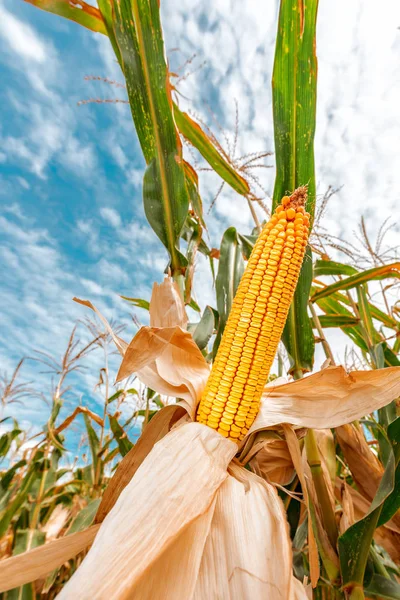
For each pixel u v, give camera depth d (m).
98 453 4.37
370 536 1.86
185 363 2.06
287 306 1.89
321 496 2.24
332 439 2.68
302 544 2.43
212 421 1.76
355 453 2.66
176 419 1.95
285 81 2.69
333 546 2.10
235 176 3.63
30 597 2.69
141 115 2.73
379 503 1.82
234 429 1.75
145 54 2.66
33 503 3.77
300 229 1.96
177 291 2.31
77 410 4.45
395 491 1.95
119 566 0.97
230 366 1.80
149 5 2.62
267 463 2.42
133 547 1.03
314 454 2.34
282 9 2.67
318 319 3.66
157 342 1.57
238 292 1.96
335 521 2.20
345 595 1.88
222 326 2.80
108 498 1.75
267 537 1.26
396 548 2.49
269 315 1.83
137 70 2.70
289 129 2.68
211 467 1.43
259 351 1.80
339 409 1.86
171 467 1.34
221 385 1.79
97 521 1.71
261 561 1.19
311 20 2.61
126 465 1.81
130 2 2.64
